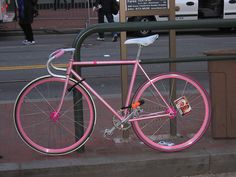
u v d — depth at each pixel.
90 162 4.29
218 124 4.79
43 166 4.23
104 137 4.89
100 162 4.29
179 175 4.39
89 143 4.80
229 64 4.68
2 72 9.84
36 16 20.25
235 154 4.43
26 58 11.58
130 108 4.46
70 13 21.38
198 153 4.44
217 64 4.68
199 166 4.40
